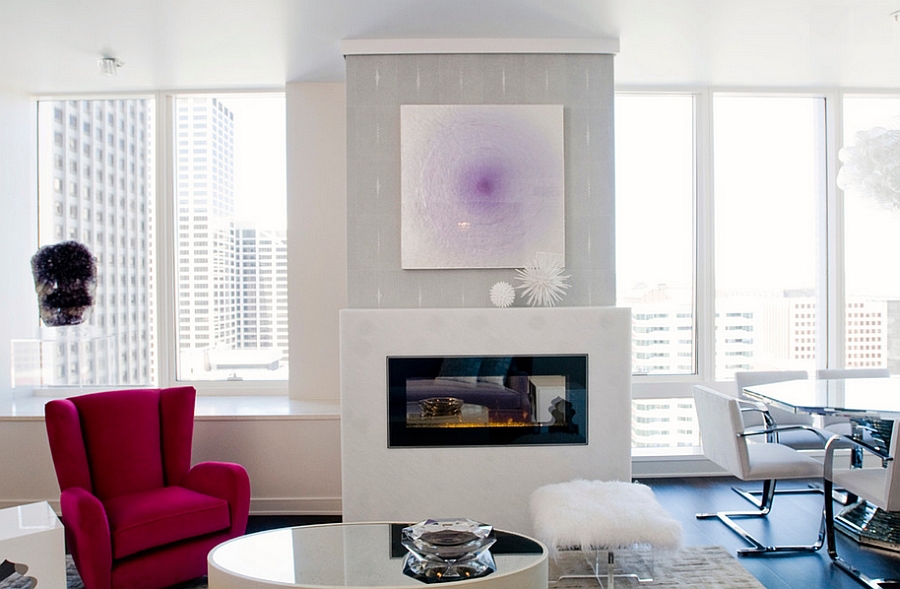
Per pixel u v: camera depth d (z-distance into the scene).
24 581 2.62
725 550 3.37
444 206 3.71
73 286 4.33
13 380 4.35
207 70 4.17
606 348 3.56
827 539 3.25
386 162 3.73
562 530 2.72
